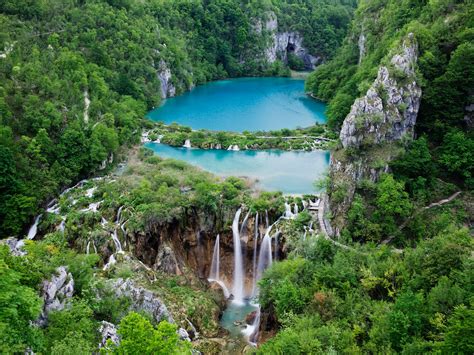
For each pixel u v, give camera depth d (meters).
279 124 132.75
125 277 61.50
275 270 62.75
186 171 94.12
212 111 148.50
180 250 78.56
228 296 74.81
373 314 50.03
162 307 55.56
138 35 157.00
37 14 125.12
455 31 82.12
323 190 83.31
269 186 89.00
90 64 124.06
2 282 35.88
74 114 98.19
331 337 47.22
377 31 127.19
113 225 75.94
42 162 88.25
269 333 60.56
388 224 69.94
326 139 114.81
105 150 96.81
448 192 74.19
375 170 73.50
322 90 161.12
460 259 50.53
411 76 77.81
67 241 74.94
